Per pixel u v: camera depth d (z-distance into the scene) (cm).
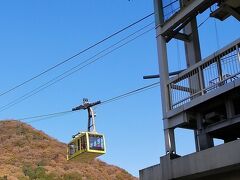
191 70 1225
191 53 1398
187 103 1203
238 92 1106
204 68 1186
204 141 1202
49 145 11719
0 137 11862
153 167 1244
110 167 11331
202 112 1227
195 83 1250
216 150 1047
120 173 11100
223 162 1020
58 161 10581
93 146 2683
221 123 1162
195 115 1234
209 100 1155
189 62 1400
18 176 8712
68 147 2969
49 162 10331
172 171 1172
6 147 11088
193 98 1217
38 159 10481
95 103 2366
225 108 1214
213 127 1186
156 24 1381
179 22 1303
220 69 1136
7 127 12675
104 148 2727
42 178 8862
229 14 1272
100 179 10069
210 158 1059
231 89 1078
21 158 10438
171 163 1182
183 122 1209
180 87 1255
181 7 1291
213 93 1122
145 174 1266
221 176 1098
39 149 11256
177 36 1401
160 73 1332
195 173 1097
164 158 1212
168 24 1335
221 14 1270
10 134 12050
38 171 9269
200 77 1191
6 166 9400
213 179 1119
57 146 11900
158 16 1373
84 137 2706
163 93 1298
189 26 1421
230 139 1305
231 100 1134
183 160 1142
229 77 1095
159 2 1384
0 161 9781
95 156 2747
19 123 13062
